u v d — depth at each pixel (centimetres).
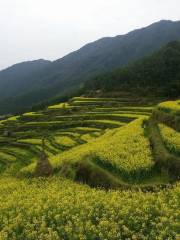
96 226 2008
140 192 2502
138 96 11506
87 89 14975
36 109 15712
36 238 1984
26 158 6419
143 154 3341
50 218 2230
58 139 7081
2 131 9394
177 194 2383
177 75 12644
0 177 4809
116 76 14075
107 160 3250
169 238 1759
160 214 2084
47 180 3469
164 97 10925
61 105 11675
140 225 1975
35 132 8631
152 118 4844
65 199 2519
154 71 13288
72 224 2083
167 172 3041
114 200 2284
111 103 10406
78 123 8262
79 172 3344
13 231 2161
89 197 2536
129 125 4953
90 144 4872
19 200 2769
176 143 3356
